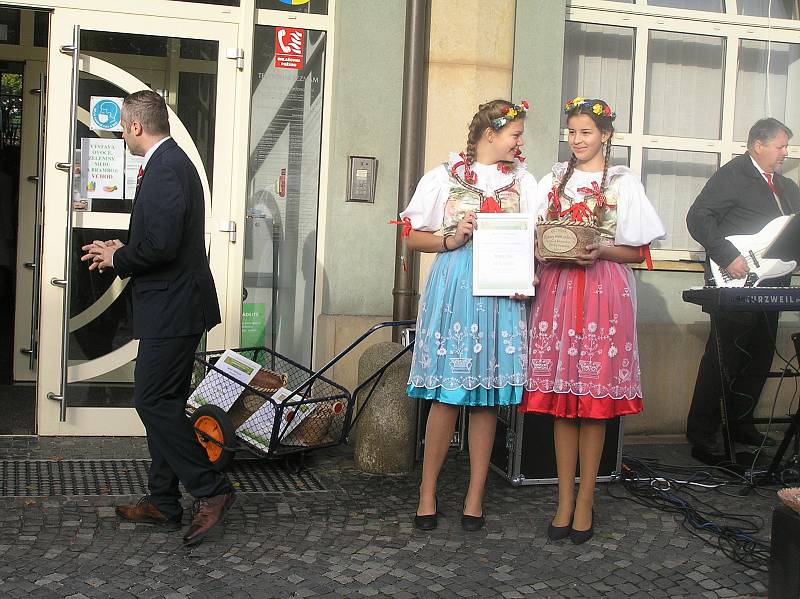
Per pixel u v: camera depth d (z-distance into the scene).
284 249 5.85
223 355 5.03
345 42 5.58
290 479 4.84
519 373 4.05
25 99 7.02
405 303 5.59
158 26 5.51
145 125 3.86
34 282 6.91
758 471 5.18
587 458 4.06
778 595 3.37
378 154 5.65
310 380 4.68
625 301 4.03
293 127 5.82
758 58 6.42
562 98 6.18
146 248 3.72
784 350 6.16
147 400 3.80
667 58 6.30
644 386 5.97
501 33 5.71
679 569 3.80
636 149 6.28
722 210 5.45
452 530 4.18
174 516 4.00
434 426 4.16
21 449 5.18
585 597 3.51
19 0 5.33
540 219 4.13
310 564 3.72
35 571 3.52
